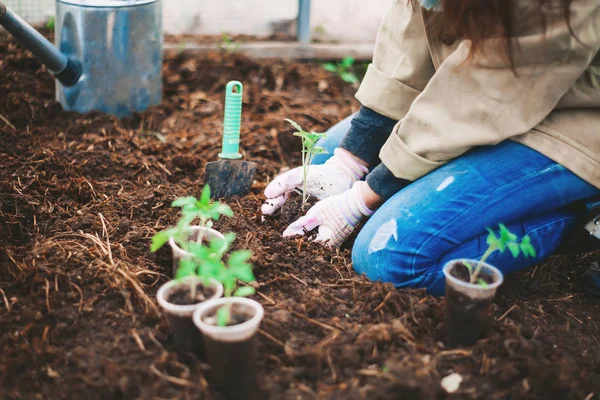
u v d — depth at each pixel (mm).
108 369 1457
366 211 1978
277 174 2615
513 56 1642
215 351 1379
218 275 1464
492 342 1603
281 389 1469
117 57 2805
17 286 1748
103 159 2508
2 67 3027
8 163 2359
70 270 1771
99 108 2863
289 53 3881
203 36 3990
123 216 2143
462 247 1820
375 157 2150
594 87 1731
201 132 2906
